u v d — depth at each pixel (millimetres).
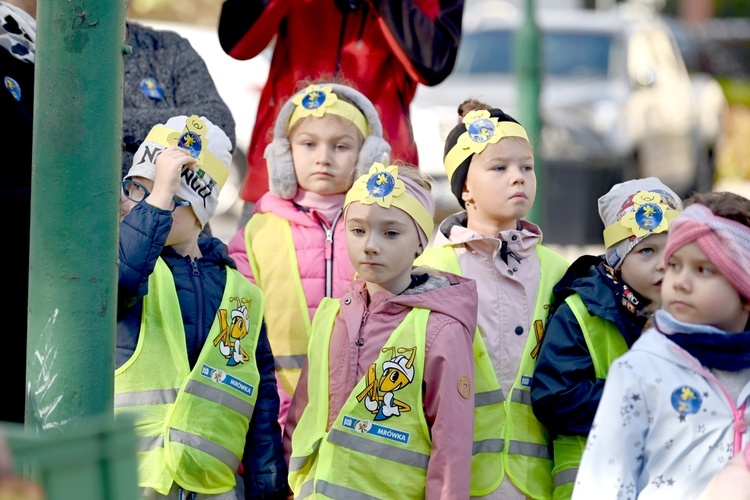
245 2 12703
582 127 30359
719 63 53219
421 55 12305
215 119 11906
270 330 11195
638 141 31188
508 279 10547
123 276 9086
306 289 11195
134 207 9352
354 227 9852
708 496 7676
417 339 9547
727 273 7938
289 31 12836
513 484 10016
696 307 8016
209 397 9562
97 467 5953
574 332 10125
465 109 11227
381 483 9367
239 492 9867
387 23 12320
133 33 12211
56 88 7648
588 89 31344
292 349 11133
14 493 5699
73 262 7688
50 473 5820
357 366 9664
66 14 7605
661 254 10258
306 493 9508
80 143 7652
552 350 10102
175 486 9398
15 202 9812
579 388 9914
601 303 10188
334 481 9367
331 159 11328
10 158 9992
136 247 9148
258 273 11336
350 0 12539
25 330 9891
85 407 7734
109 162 7754
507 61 31703
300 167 11414
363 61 12656
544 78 31828
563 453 10031
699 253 7984
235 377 9727
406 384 9477
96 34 7656
